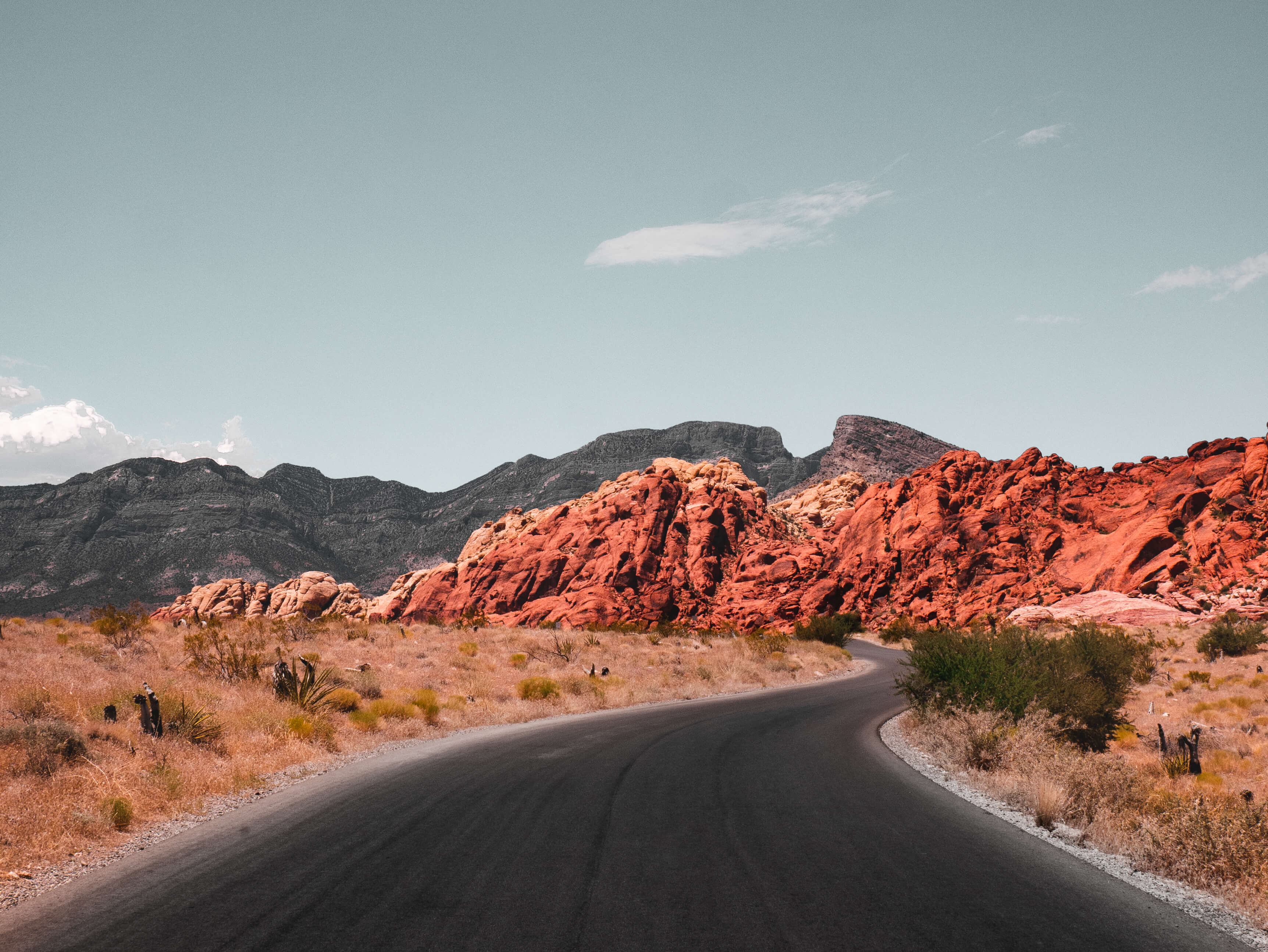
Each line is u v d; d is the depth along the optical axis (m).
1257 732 22.72
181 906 6.39
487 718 20.41
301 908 6.32
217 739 13.79
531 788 11.22
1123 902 6.80
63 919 6.14
